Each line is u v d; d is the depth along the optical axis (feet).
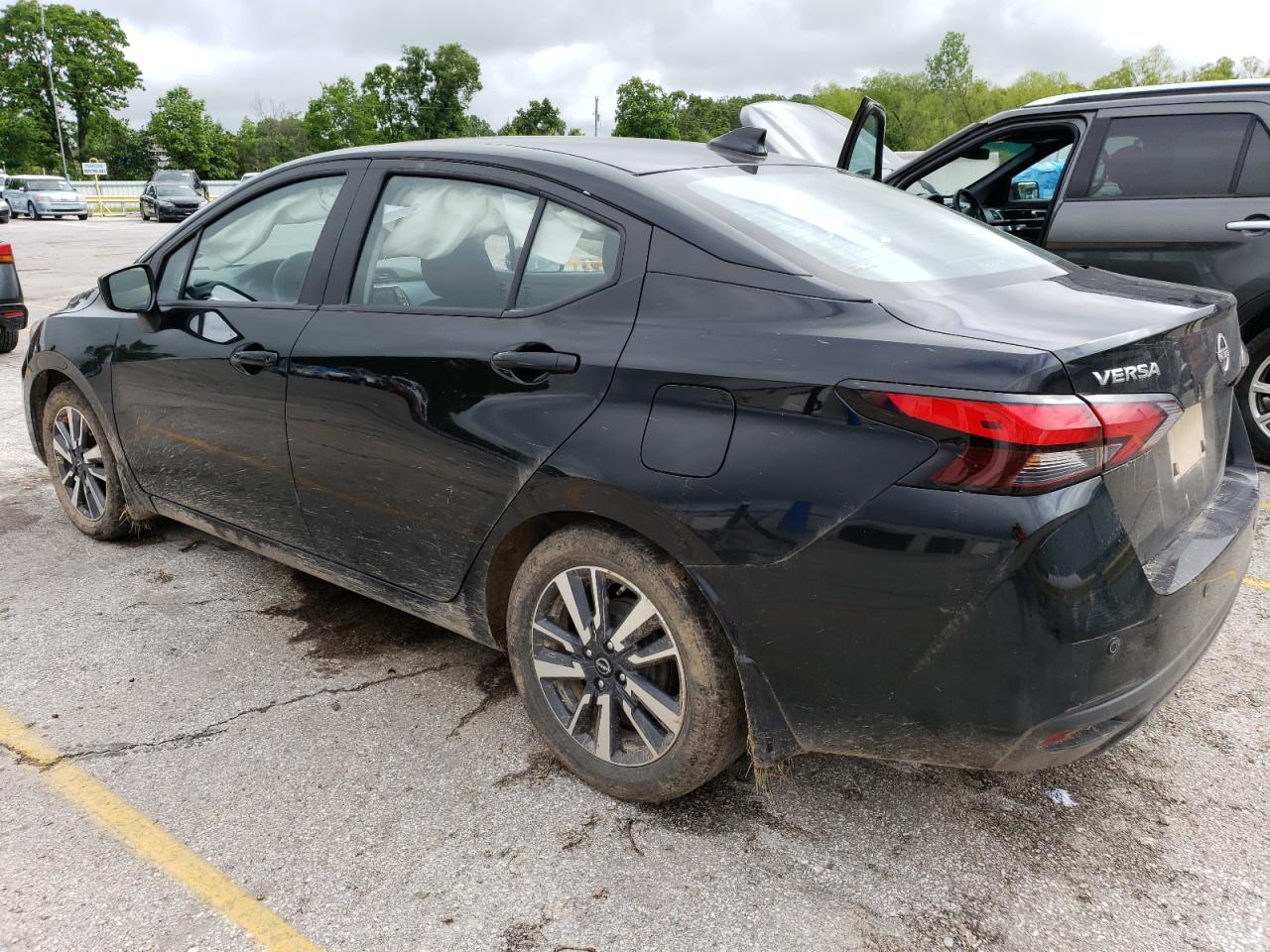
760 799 7.98
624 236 7.59
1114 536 5.97
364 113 235.81
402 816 7.76
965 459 5.76
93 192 170.50
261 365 9.75
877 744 6.63
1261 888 6.97
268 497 10.23
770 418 6.40
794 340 6.49
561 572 7.77
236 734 8.93
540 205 8.18
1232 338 7.64
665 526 6.83
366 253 9.37
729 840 7.48
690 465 6.68
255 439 10.05
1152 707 6.59
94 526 13.38
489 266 8.36
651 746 7.53
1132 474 6.17
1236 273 14.96
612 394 7.12
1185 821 7.71
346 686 9.79
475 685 9.82
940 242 8.39
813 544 6.25
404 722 9.14
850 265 7.25
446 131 241.35
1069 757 6.30
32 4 238.68
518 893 6.91
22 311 26.91
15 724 9.10
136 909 6.75
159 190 114.73
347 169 9.78
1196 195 15.24
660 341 7.02
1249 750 8.67
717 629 6.98
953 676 6.08
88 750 8.68
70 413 13.14
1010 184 19.03
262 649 10.58
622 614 7.63
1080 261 16.39
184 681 9.88
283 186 10.42
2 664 10.19
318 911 6.74
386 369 8.59
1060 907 6.78
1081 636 5.87
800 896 6.88
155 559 12.98
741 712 7.20
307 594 11.95
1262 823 7.67
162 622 11.19
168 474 11.64
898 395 5.95
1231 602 7.47
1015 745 6.14
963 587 5.85
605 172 8.00
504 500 7.82
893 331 6.27
